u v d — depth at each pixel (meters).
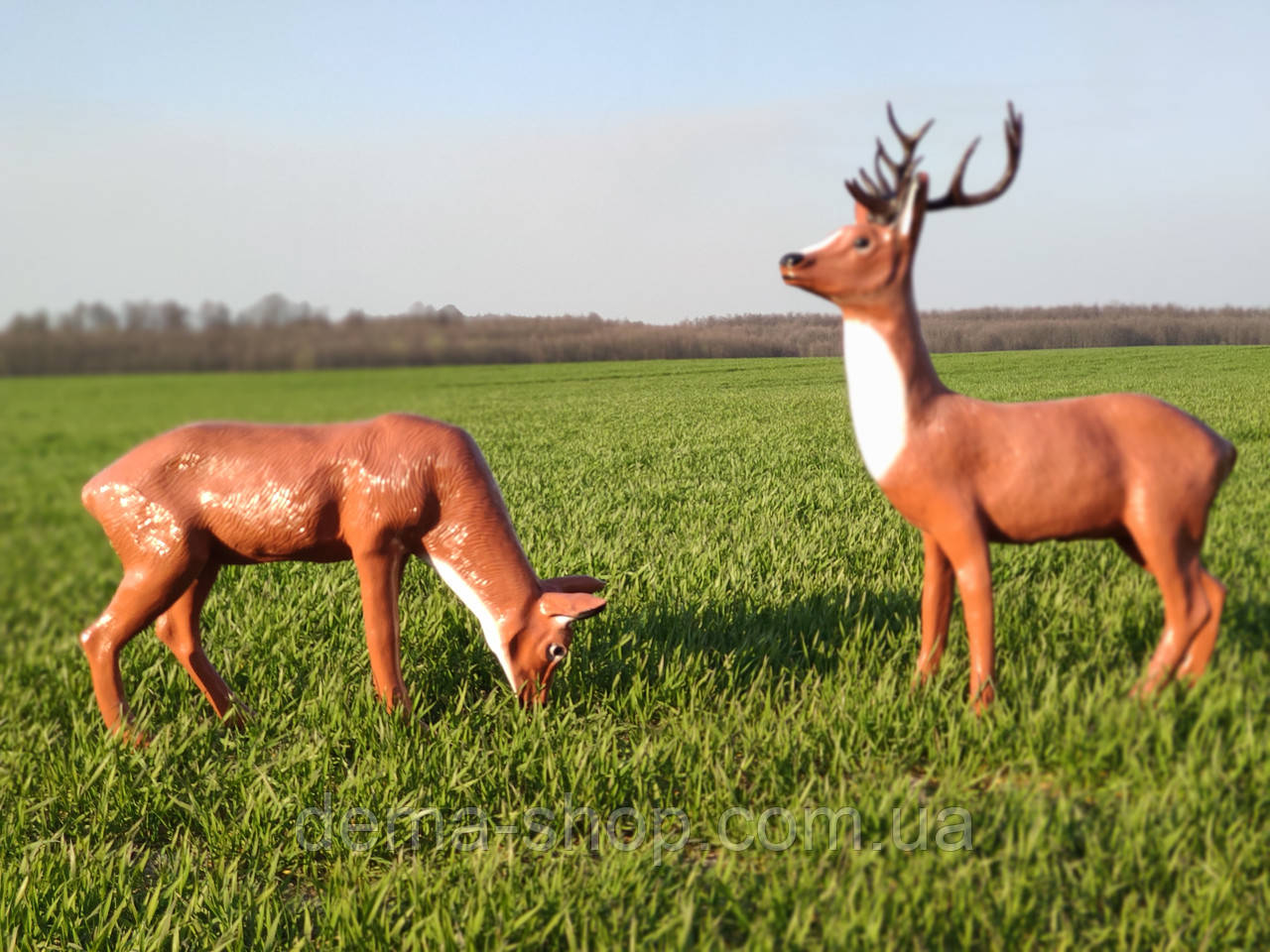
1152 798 3.06
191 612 4.76
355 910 3.14
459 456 4.41
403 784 3.91
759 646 4.93
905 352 3.70
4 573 11.84
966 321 71.25
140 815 4.09
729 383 40.34
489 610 4.39
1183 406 18.61
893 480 3.76
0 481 20.91
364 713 4.52
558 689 4.78
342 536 4.41
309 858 3.70
